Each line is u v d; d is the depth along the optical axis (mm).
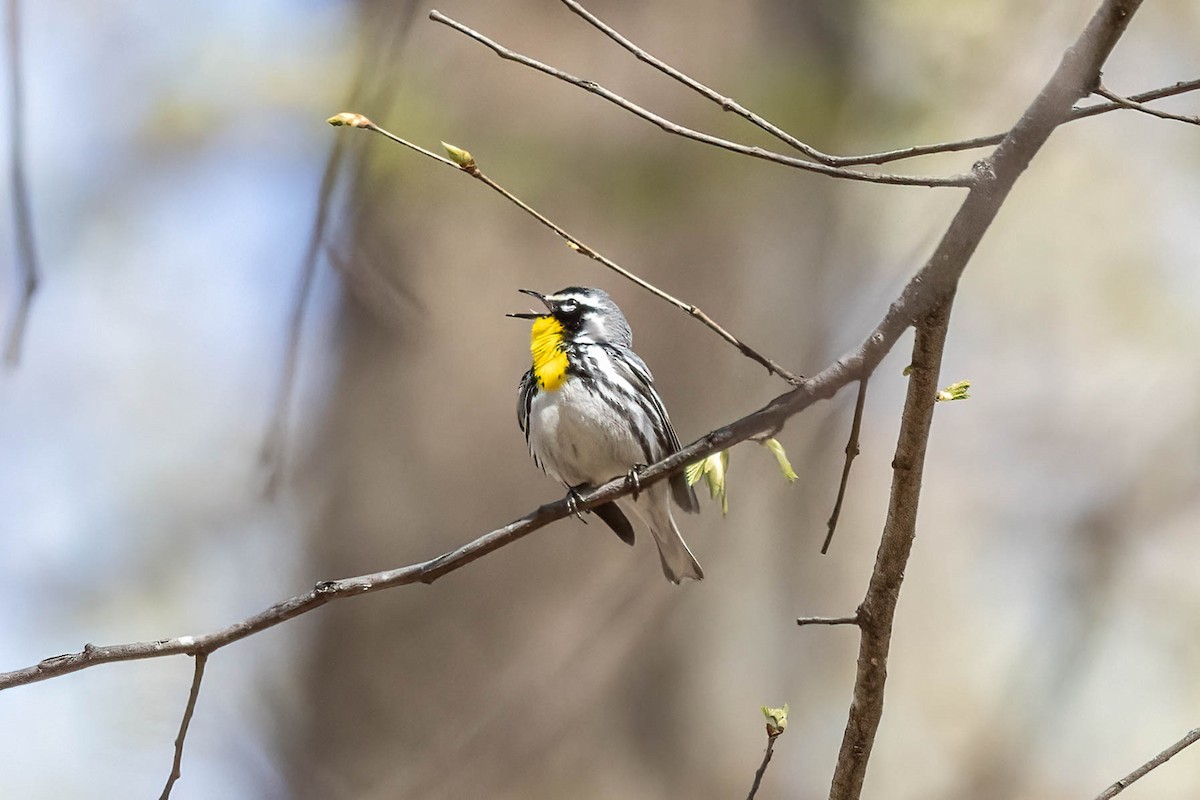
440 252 10953
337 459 11023
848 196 12742
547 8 11305
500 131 10914
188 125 11492
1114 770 18531
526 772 10289
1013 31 12250
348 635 10664
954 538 19719
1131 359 19062
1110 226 17844
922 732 18609
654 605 11031
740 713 11672
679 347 11547
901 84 12203
